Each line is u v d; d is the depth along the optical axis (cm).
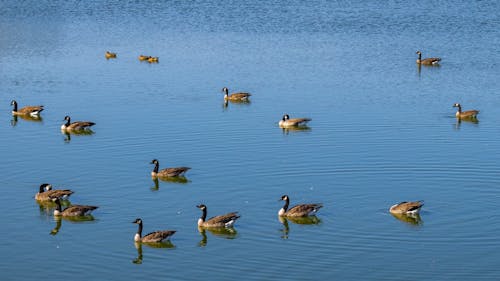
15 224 5862
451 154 7225
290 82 9875
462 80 10100
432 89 9631
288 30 13412
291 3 16012
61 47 12031
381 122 8206
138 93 9344
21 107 8862
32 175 6750
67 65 10812
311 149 7356
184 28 13612
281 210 5919
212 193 6356
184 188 6450
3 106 8919
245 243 5550
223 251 5438
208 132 7875
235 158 7125
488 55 11606
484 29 13588
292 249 5456
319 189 6425
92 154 7269
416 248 5469
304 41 12519
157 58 10994
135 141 7606
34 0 16300
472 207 6081
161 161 7056
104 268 5241
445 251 5431
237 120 8288
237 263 5281
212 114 8494
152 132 7869
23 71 10469
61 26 13812
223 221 5741
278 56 11388
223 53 11594
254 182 6562
